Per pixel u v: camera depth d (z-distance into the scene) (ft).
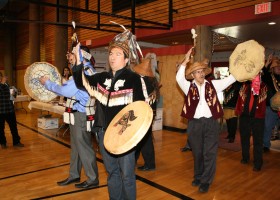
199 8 20.06
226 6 18.40
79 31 34.71
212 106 9.70
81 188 10.57
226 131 23.21
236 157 15.42
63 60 35.94
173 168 13.33
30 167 13.28
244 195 10.28
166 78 24.16
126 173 7.07
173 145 18.04
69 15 35.65
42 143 18.35
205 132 9.86
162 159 14.85
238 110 13.75
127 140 6.07
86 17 32.73
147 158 12.81
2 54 56.90
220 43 30.42
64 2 34.60
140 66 10.49
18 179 11.63
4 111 16.78
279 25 21.40
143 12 24.68
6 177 11.86
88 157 10.37
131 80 7.09
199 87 9.91
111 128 6.71
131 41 7.47
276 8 15.98
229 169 13.30
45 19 43.21
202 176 10.33
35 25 43.27
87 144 10.33
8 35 55.62
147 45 31.83
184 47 22.76
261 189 10.89
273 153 16.52
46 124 23.26
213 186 11.10
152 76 10.44
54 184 11.05
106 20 29.35
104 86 7.37
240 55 9.38
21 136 20.47
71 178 10.98
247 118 13.39
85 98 9.73
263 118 12.79
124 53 7.21
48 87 9.57
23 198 9.76
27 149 16.80
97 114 7.58
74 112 9.93
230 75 9.80
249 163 14.29
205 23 19.67
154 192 10.43
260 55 8.79
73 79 8.41
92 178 10.57
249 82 13.05
